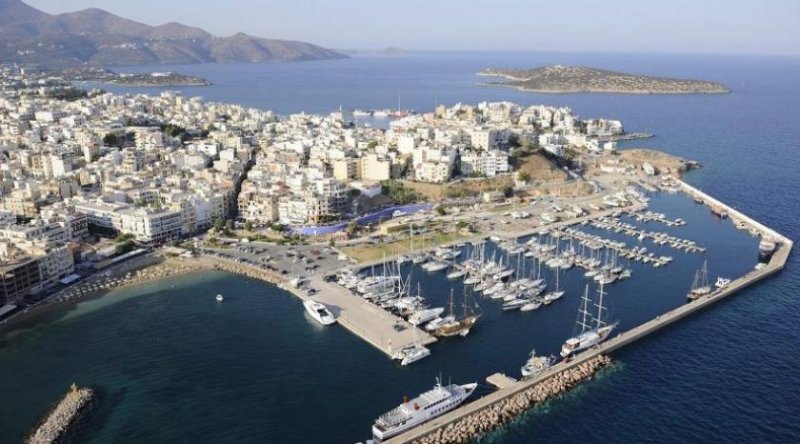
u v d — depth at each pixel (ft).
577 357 641.81
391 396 584.81
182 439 522.88
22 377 614.75
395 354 650.43
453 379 612.29
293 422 546.26
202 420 548.31
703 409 563.89
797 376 616.80
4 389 593.01
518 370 629.10
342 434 530.27
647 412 559.38
